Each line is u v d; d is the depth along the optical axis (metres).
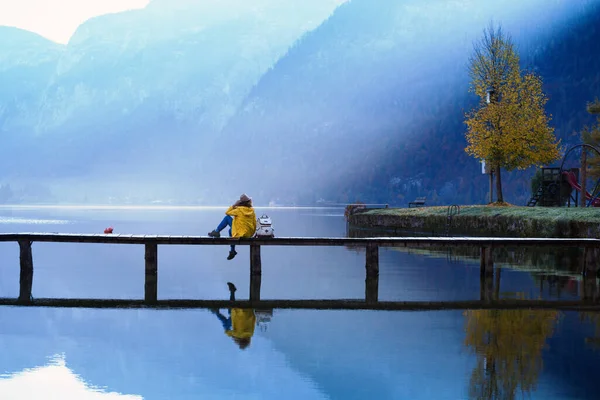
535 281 18.77
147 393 8.36
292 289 17.47
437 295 16.25
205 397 8.25
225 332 11.83
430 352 10.31
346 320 12.98
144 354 10.23
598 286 17.80
